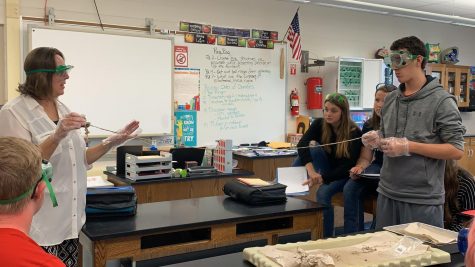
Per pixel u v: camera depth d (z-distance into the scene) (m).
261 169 4.98
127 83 4.81
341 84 6.18
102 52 4.65
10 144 1.09
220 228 2.30
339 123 3.42
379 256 1.59
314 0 5.38
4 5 4.26
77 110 4.55
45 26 4.36
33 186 1.10
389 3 6.31
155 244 2.20
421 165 2.13
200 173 3.97
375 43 6.84
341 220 4.62
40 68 1.98
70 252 2.11
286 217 2.49
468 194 2.41
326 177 3.42
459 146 2.08
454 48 7.29
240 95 5.66
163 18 5.11
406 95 2.26
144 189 3.70
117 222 2.19
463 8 6.69
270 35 5.83
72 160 2.06
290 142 5.84
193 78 5.30
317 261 1.46
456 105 2.15
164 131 5.07
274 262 1.50
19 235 1.05
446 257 1.58
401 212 2.22
